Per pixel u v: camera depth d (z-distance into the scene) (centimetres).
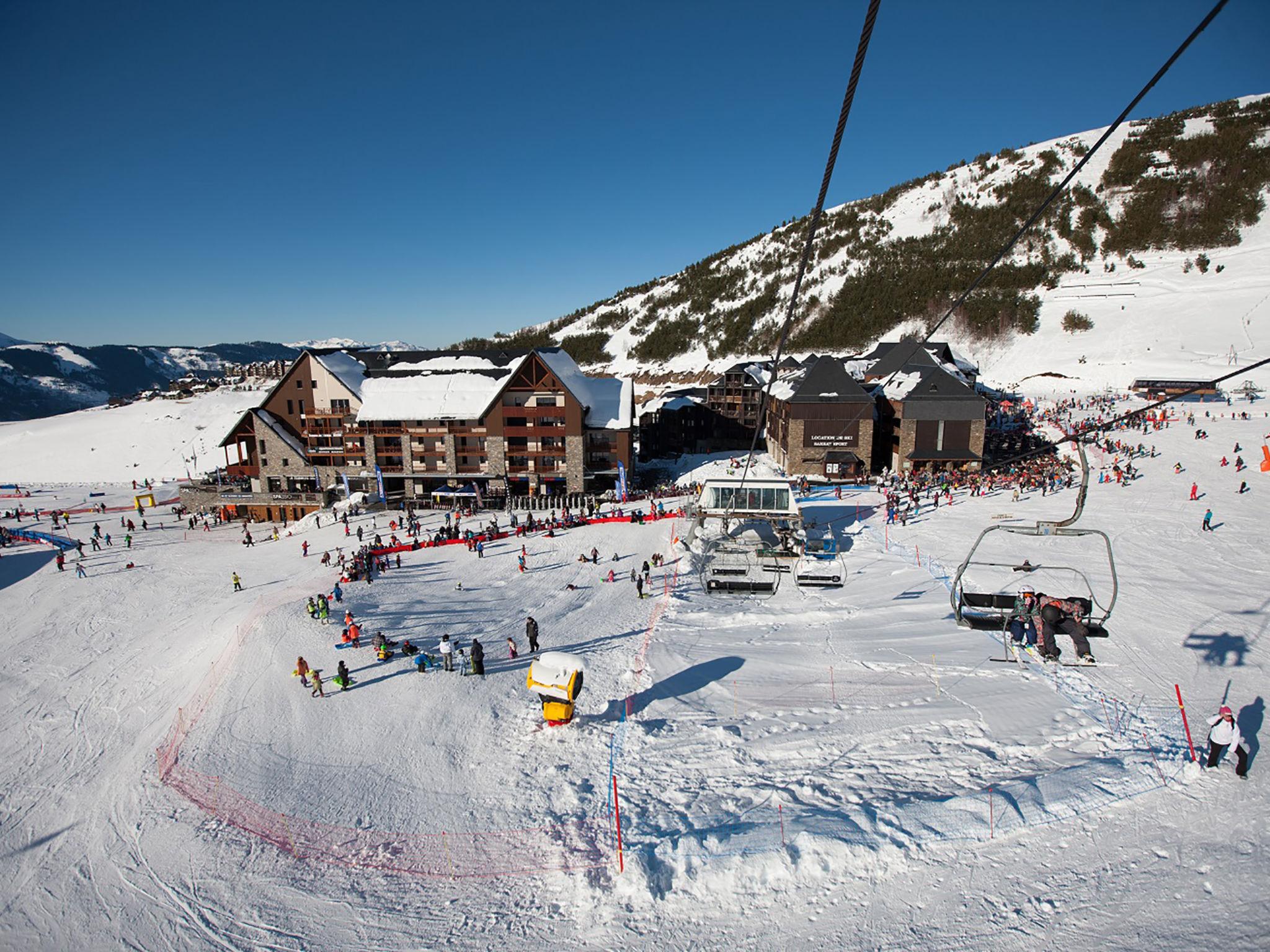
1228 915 1161
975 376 9306
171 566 5228
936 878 1332
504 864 1612
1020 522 4694
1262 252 14325
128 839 1889
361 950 1374
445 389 7238
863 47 559
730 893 1366
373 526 6047
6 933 1552
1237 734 1527
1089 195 17525
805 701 2288
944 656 2516
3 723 2908
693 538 4775
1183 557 3628
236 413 14100
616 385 7531
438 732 2359
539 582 4275
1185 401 9312
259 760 2241
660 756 2030
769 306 18188
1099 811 1473
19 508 8419
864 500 5919
